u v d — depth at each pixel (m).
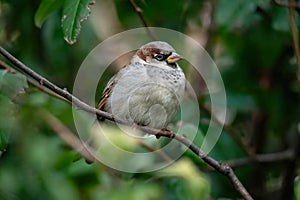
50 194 9.73
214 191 11.27
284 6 10.05
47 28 10.60
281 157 11.73
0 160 10.09
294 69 12.10
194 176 9.24
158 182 9.62
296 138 12.02
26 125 10.07
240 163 11.25
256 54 11.77
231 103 11.72
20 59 11.21
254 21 11.38
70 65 10.85
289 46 12.04
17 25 11.25
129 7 11.09
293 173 12.02
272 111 12.02
